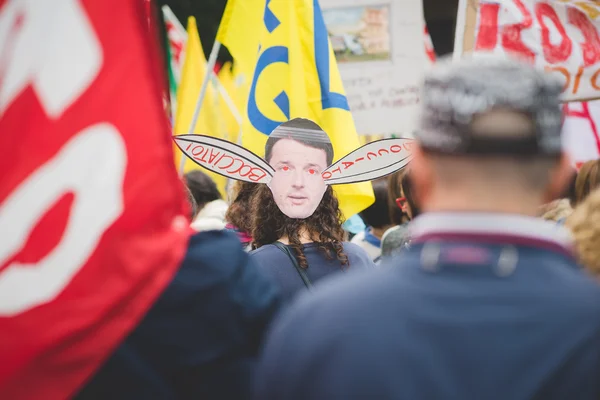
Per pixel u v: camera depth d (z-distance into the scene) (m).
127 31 2.52
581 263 2.95
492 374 1.79
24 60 2.52
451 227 1.91
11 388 2.40
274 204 4.27
